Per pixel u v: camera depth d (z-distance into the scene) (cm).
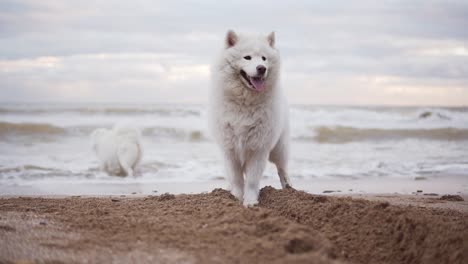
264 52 256
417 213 214
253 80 247
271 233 192
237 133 259
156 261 166
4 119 815
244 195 265
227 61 257
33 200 274
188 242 184
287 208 240
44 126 719
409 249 191
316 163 493
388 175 435
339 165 484
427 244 188
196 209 229
